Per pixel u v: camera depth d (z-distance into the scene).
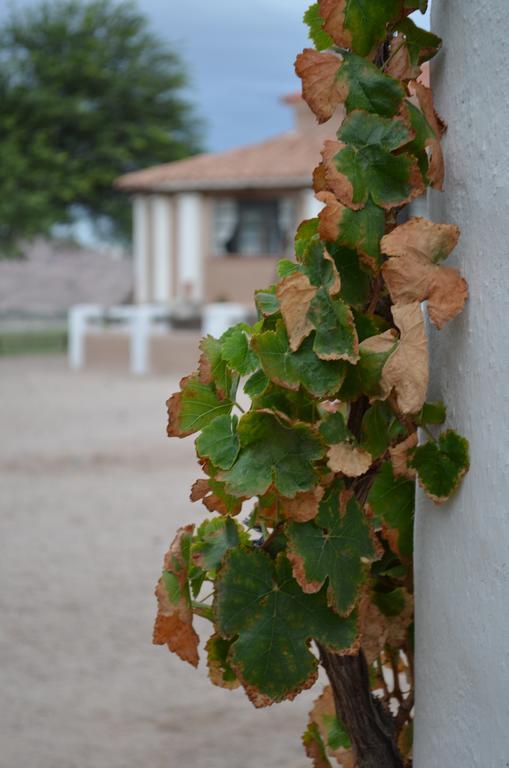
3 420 18.16
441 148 1.89
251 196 36.25
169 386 23.89
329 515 1.86
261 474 1.83
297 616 1.86
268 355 1.82
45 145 45.50
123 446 15.17
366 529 1.86
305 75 1.84
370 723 2.12
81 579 8.26
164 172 36.88
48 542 9.57
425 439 1.96
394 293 1.80
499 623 1.74
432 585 1.94
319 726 2.46
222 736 5.17
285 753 4.92
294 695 1.86
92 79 46.41
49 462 13.91
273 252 36.47
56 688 5.91
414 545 2.04
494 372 1.75
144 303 38.69
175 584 1.91
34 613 7.34
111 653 6.52
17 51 47.66
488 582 1.77
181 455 14.40
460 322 1.83
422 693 1.99
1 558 8.97
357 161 1.80
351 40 1.86
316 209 34.94
